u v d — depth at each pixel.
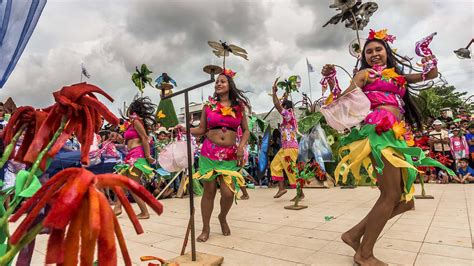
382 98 2.43
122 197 0.80
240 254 2.74
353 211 4.57
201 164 3.46
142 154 4.86
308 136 8.38
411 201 2.47
